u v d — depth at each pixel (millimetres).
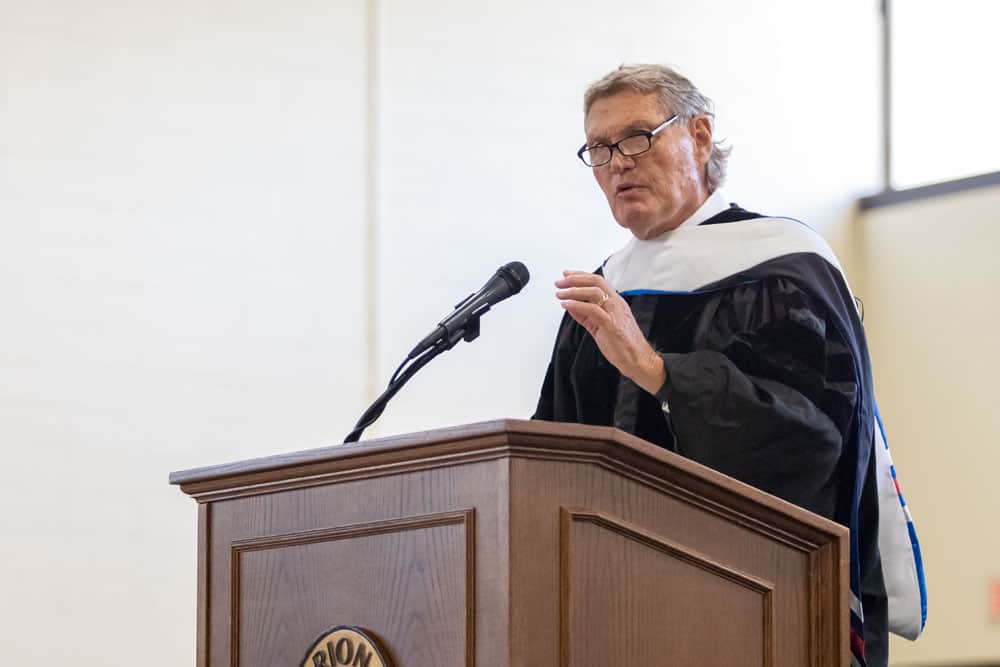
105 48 16219
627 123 8938
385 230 17953
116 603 15648
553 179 19266
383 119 18094
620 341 7172
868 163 21938
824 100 21750
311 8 17734
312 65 17672
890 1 22125
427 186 18359
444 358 18188
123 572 15727
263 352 16938
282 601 6109
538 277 19000
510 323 18719
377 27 18141
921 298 20953
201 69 16844
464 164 18672
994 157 20750
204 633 6449
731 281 8625
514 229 18922
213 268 16688
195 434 16359
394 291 17938
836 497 7984
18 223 15547
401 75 18312
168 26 16672
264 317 16984
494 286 7281
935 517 20312
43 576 15266
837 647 5949
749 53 21281
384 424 17672
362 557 5758
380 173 17984
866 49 22078
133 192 16266
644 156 8945
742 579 5770
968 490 20031
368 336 17719
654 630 5512
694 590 5656
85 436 15672
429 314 18156
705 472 5637
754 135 21203
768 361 8070
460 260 18484
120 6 16359
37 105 15758
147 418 16062
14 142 15594
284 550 6133
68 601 15375
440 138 18547
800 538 5961
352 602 5766
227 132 16953
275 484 6168
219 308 16688
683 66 20719
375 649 5555
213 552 6492
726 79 21062
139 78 16406
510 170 19000
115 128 16203
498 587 5188
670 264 8984
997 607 19547
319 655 5797
